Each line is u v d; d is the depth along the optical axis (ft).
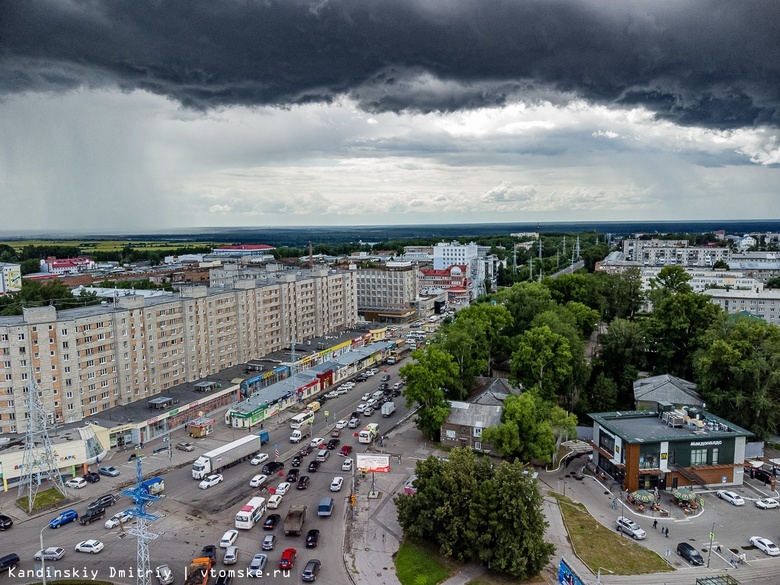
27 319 382.01
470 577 244.83
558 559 259.19
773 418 384.68
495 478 256.52
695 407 403.54
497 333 540.11
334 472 350.23
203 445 396.98
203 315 512.63
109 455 376.89
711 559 260.62
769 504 309.83
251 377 510.99
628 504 314.14
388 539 273.54
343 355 612.29
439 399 394.52
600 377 462.19
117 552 261.85
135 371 449.06
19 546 267.18
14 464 330.13
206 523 287.89
